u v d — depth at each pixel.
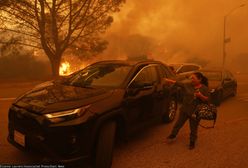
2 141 4.86
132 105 4.50
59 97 3.87
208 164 4.39
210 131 6.29
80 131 3.48
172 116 6.75
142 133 5.83
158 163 4.31
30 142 3.58
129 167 4.11
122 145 5.05
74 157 3.48
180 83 5.23
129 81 4.66
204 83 5.01
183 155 4.71
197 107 4.96
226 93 10.59
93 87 4.52
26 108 3.66
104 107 3.84
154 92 5.32
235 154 4.88
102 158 3.76
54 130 3.37
